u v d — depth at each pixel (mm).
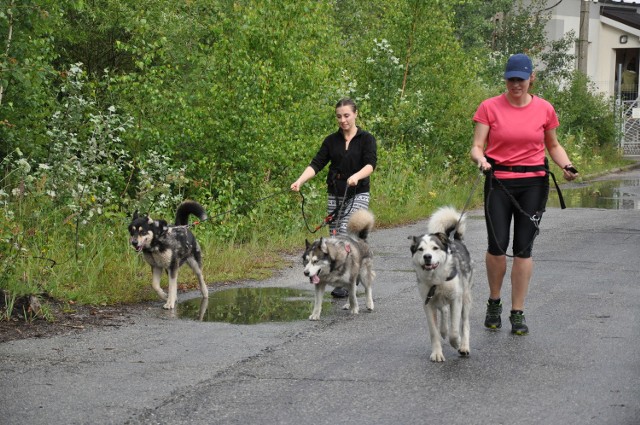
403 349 6500
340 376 5738
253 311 8086
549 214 16797
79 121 11852
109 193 10602
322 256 7613
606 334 6906
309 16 14023
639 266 10359
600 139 35312
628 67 46219
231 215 12219
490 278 7105
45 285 8375
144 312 8016
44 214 9805
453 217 6707
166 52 16094
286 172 13359
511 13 34125
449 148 20516
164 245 8188
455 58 20359
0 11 10406
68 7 14453
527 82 6793
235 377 5723
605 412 4922
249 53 13531
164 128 13109
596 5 44500
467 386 5473
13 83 11539
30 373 5797
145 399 5219
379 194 16031
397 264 10883
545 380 5594
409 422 4781
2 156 11789
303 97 13883
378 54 18781
